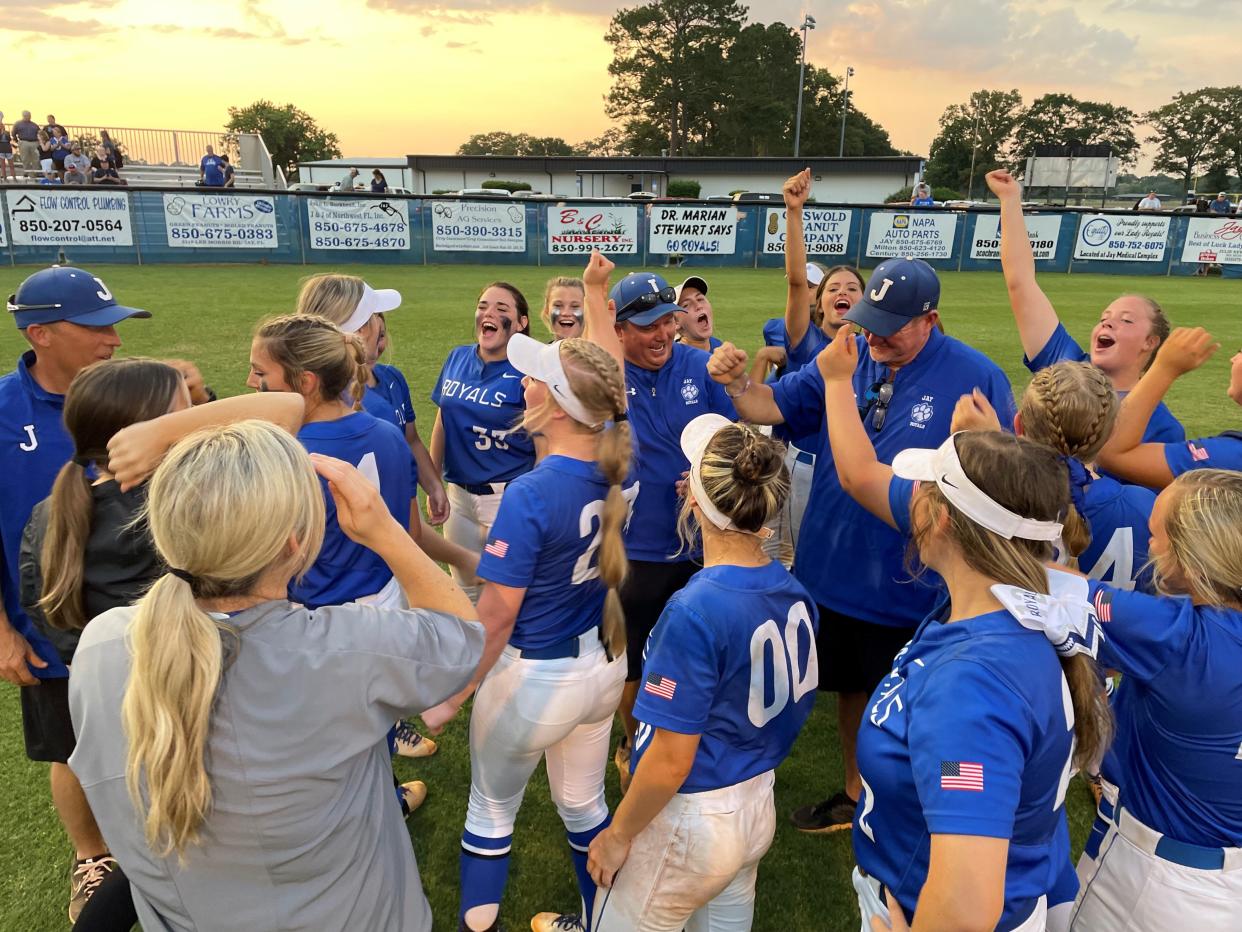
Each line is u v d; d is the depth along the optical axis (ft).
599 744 8.28
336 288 10.64
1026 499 4.68
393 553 4.98
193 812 4.14
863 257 74.90
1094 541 9.00
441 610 5.10
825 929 8.92
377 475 8.27
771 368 17.02
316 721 4.42
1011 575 4.79
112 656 4.48
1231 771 5.57
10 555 8.18
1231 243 73.72
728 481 6.16
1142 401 8.86
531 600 7.39
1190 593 5.76
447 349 36.01
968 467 4.84
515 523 7.05
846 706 10.36
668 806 6.52
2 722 11.75
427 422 25.50
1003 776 4.28
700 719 6.07
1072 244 75.56
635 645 11.32
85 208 60.49
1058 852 5.32
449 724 12.35
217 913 4.63
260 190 64.59
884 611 9.66
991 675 4.51
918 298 9.32
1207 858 5.78
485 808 8.00
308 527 4.48
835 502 9.94
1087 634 4.78
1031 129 291.17
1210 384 33.88
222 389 28.12
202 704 4.04
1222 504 5.41
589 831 8.25
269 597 4.54
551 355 7.25
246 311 43.14
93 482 6.26
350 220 67.21
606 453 7.34
